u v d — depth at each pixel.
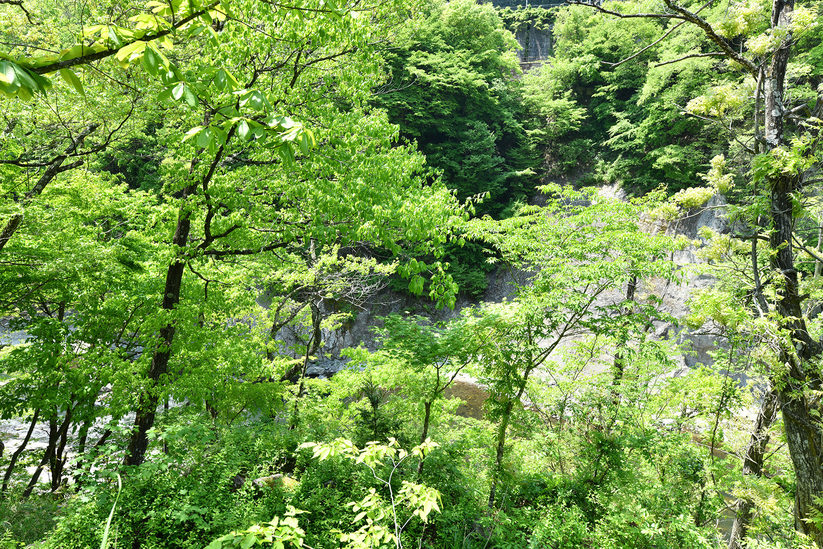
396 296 27.19
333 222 6.89
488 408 8.19
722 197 21.64
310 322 14.66
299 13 2.37
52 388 8.12
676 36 24.25
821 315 9.31
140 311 9.25
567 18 38.16
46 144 8.70
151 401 7.73
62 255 7.54
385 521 4.93
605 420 8.68
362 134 7.53
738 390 8.30
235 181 7.32
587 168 31.38
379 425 8.60
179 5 1.91
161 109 8.21
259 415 12.35
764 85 8.30
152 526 5.34
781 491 8.15
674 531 6.60
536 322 7.54
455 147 28.41
